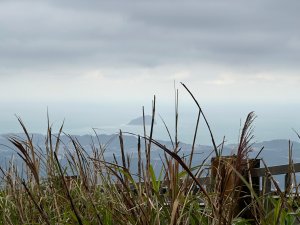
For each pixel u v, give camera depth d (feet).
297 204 10.36
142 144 9.64
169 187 9.80
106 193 11.28
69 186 12.29
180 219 9.24
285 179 17.61
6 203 12.83
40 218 11.91
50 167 12.21
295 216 9.93
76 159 11.79
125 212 10.18
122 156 9.85
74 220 11.69
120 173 10.20
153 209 9.93
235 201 9.39
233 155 9.41
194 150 9.63
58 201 12.29
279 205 9.90
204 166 9.74
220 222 9.01
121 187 10.87
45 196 12.40
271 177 9.88
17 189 12.75
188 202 9.78
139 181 9.95
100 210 11.10
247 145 8.99
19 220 12.60
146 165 9.77
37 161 12.05
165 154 9.62
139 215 9.90
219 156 9.35
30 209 12.39
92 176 11.86
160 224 9.86
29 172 12.91
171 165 9.59
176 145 9.58
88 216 11.08
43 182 12.51
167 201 10.09
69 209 11.84
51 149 11.93
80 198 11.48
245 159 9.64
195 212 9.99
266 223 9.59
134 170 9.94
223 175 9.37
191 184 9.98
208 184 10.24
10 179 12.80
